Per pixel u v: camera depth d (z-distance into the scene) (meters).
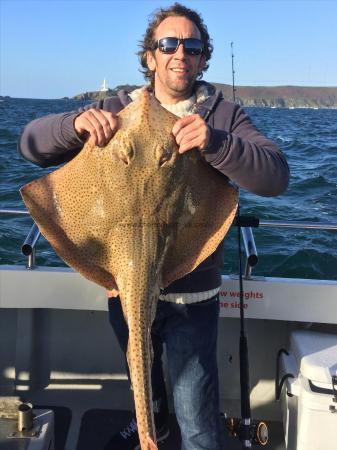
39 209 2.06
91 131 1.99
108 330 3.48
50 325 3.48
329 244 8.43
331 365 2.73
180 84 2.41
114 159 1.99
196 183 2.12
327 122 52.56
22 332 3.40
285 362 3.04
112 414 3.35
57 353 3.51
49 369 3.53
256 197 11.52
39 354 3.50
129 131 1.99
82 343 3.50
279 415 3.39
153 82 2.66
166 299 2.48
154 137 2.00
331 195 12.12
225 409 3.40
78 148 2.33
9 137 23.97
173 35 2.35
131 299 2.02
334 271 7.69
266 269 7.66
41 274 3.13
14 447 2.48
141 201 2.04
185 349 2.50
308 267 7.71
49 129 2.23
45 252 7.79
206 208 2.17
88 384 3.54
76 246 2.11
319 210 10.70
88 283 3.14
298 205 11.09
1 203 10.76
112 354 3.51
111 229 2.07
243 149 2.11
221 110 2.49
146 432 1.83
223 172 2.13
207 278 2.49
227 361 3.44
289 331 3.35
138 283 2.04
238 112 2.51
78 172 2.04
